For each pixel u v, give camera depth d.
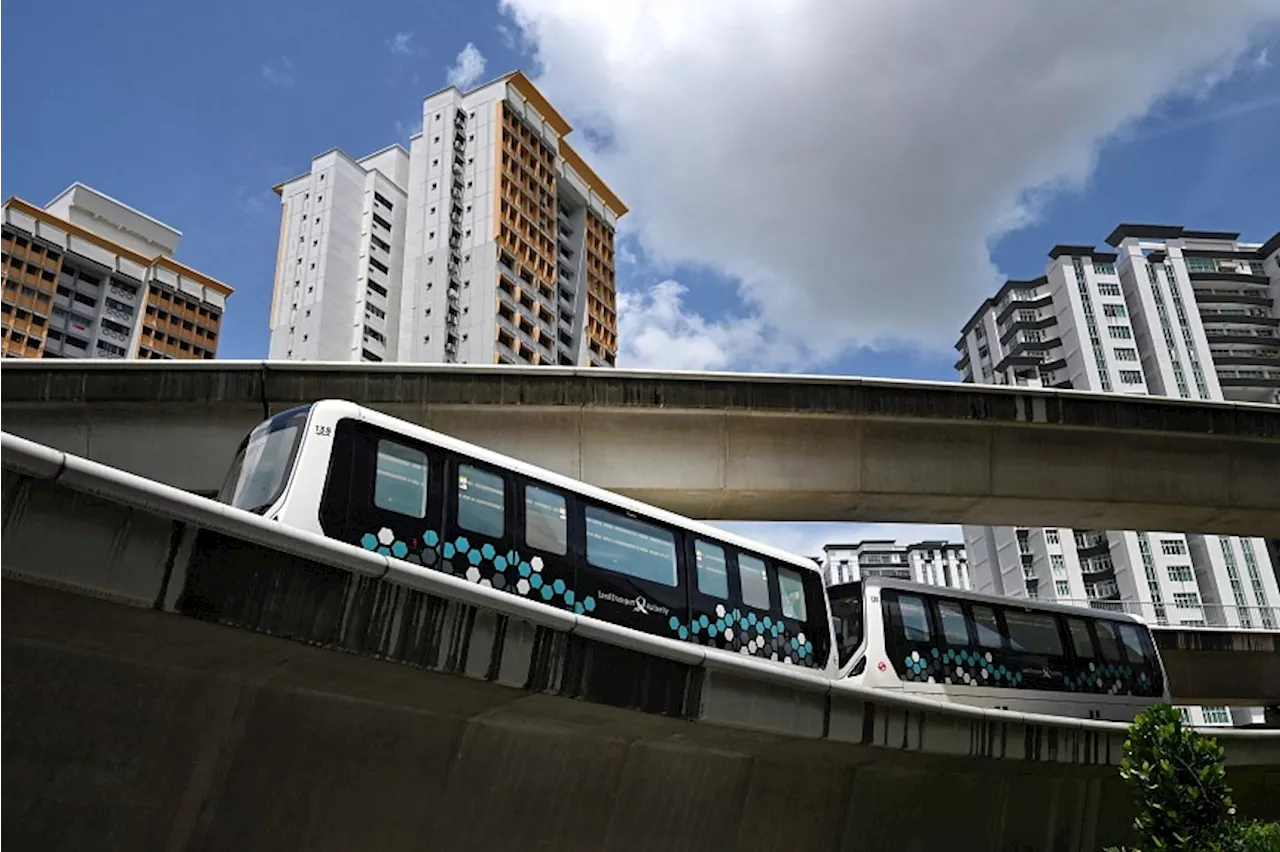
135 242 94.69
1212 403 22.66
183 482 17.44
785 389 20.11
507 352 84.81
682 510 20.50
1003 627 18.75
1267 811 20.28
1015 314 94.69
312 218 88.19
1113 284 92.12
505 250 86.38
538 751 10.02
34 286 82.00
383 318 87.25
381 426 9.90
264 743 7.93
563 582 10.91
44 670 6.79
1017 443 21.59
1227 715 68.50
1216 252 95.75
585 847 10.50
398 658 8.09
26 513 6.25
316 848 8.23
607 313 103.06
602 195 106.88
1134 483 22.09
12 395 16.70
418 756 9.01
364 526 9.30
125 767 7.13
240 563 7.25
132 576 6.66
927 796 15.01
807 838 13.17
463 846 9.39
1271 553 83.88
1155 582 79.00
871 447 20.73
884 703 13.05
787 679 11.65
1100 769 17.36
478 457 10.66
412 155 92.19
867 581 17.56
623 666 9.90
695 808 11.73
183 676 7.44
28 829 6.67
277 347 84.94
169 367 17.41
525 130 93.25
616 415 19.52
